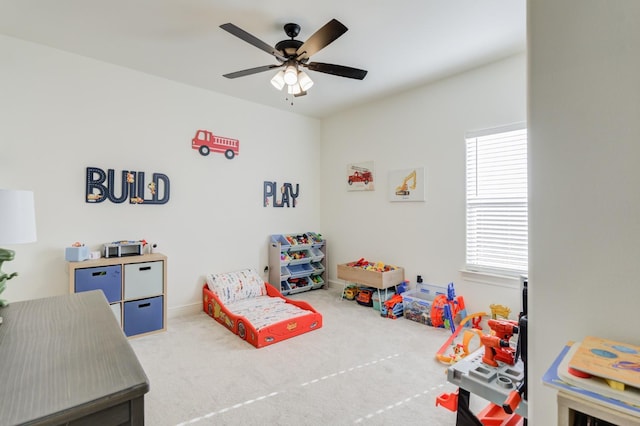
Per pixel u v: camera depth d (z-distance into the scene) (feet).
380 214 13.10
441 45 8.60
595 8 2.84
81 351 3.27
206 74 10.49
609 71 2.77
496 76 9.61
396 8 6.97
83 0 6.71
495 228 9.84
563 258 3.01
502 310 9.05
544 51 3.09
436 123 11.16
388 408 5.98
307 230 15.35
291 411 5.89
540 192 3.13
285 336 9.12
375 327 10.10
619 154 2.74
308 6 6.91
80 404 2.39
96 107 9.50
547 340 3.10
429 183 11.39
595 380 2.22
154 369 7.40
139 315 9.37
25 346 3.35
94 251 9.41
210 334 9.54
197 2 6.79
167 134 10.91
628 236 2.71
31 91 8.50
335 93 12.23
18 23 7.59
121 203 9.99
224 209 12.42
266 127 13.67
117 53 9.09
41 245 8.66
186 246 11.41
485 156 10.03
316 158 15.70
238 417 5.71
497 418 5.02
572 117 2.95
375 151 13.23
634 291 2.68
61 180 8.96
